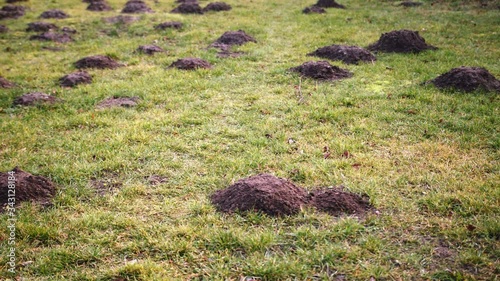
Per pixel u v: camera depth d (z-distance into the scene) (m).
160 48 11.44
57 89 8.58
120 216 4.45
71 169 5.40
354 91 7.91
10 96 8.15
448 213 4.32
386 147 5.83
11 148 6.09
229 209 4.43
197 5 16.27
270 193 4.44
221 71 9.29
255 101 7.62
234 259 3.76
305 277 3.53
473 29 12.28
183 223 4.30
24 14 16.25
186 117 6.99
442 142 5.90
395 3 16.70
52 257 3.86
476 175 5.04
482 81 7.62
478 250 3.78
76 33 13.56
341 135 6.24
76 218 4.42
